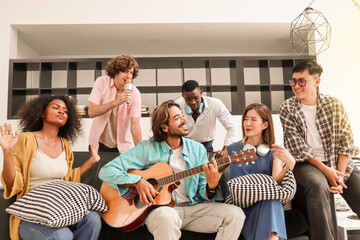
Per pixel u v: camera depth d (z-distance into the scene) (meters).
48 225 1.58
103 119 2.59
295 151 2.23
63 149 2.04
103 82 2.64
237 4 4.34
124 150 2.63
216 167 1.82
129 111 2.63
